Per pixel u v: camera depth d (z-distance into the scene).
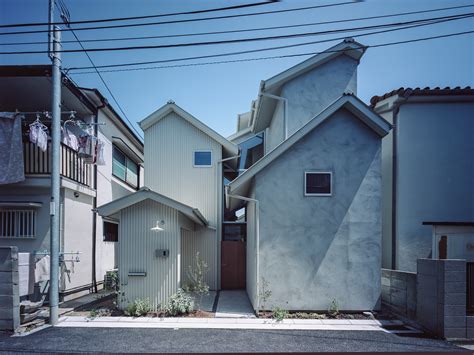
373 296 7.07
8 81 8.50
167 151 11.09
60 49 6.71
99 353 4.89
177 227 7.36
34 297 7.62
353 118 7.48
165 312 6.95
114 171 12.20
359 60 9.55
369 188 7.32
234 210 13.09
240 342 5.33
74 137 8.76
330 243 7.18
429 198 8.43
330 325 6.29
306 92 9.41
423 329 6.05
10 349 5.02
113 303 7.88
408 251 8.30
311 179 7.36
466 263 6.10
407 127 8.62
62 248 8.17
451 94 8.30
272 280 7.07
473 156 8.52
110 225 11.84
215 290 10.28
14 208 8.12
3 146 7.79
